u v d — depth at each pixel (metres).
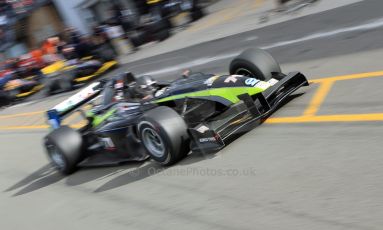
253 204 7.23
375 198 6.27
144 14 36.47
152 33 32.06
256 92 9.92
